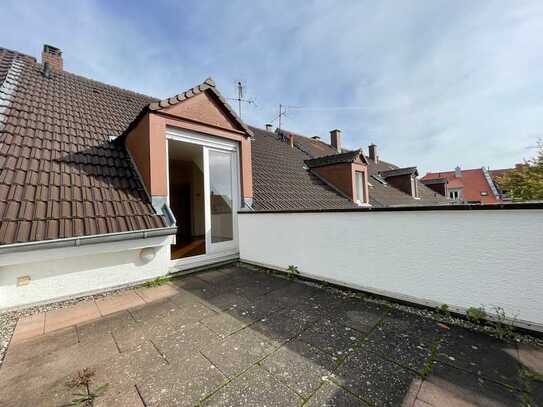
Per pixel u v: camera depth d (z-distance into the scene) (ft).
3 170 12.96
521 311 8.37
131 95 30.42
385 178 64.75
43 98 20.92
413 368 6.89
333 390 6.16
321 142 72.38
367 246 12.28
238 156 21.34
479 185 115.44
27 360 7.65
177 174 30.76
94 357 7.77
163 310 11.17
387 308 10.91
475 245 9.23
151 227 14.16
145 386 6.45
